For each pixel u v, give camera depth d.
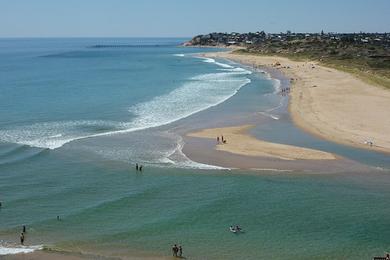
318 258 29.62
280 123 65.44
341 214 35.91
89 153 51.84
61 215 35.72
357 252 30.39
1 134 59.91
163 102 85.19
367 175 44.28
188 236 32.62
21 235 32.16
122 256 29.78
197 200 38.59
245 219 35.19
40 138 58.16
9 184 42.16
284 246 31.17
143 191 40.44
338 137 57.19
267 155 50.34
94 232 33.12
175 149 53.19
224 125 65.06
